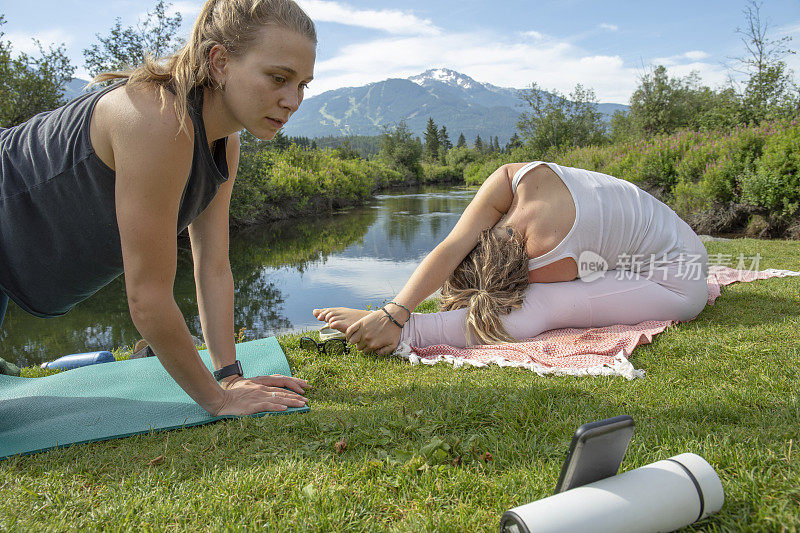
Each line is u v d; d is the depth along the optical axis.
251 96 1.89
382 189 48.09
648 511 1.38
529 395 2.50
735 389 2.54
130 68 2.05
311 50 1.93
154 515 1.71
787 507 1.52
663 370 2.96
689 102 28.59
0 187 2.08
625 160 14.42
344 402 2.73
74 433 2.41
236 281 9.29
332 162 28.56
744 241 8.23
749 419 2.20
